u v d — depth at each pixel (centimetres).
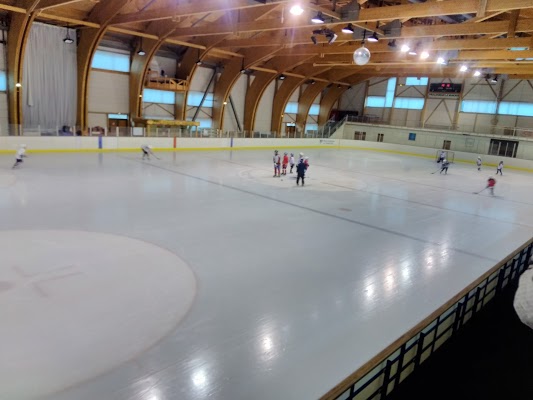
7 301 570
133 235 890
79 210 1048
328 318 592
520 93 3172
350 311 619
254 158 2448
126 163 1869
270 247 882
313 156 2838
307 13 1697
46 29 2120
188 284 669
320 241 951
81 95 2298
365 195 1550
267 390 431
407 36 1639
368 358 500
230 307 603
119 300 596
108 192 1268
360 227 1098
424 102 3638
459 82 3441
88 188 1300
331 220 1148
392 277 766
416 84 3675
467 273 813
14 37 1948
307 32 2161
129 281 661
